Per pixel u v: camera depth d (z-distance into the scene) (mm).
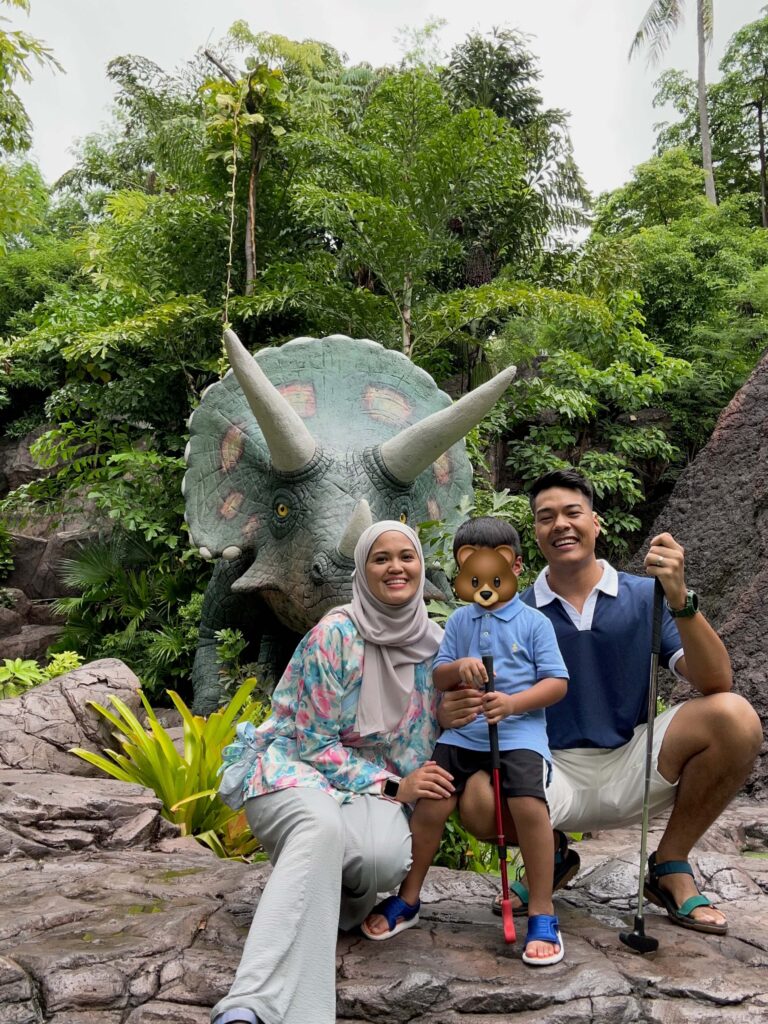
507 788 2617
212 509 6355
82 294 11188
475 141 9453
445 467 6590
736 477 7402
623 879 3271
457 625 2834
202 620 6941
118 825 4270
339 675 2684
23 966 2553
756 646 6156
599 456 10594
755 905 3117
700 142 23750
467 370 11586
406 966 2484
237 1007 2164
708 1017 2271
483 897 3217
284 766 2637
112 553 9844
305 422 6270
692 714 2754
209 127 9352
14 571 13922
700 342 12797
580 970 2432
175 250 10391
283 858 2408
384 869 2570
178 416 10359
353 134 11852
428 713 2824
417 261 9680
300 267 9555
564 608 2988
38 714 5469
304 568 5574
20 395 17734
